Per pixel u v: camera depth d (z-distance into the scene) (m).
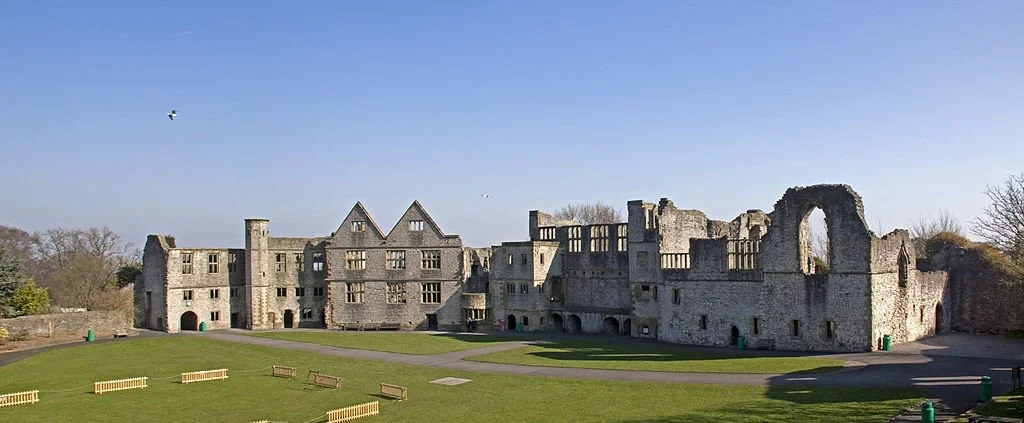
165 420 46.75
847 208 69.31
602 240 99.81
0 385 59.78
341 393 54.91
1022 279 64.69
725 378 55.72
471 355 74.44
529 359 70.38
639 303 90.00
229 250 112.88
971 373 53.56
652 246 89.06
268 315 113.06
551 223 111.00
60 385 59.62
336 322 112.12
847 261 69.25
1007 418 35.53
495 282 105.00
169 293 105.88
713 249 79.81
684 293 82.62
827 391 48.56
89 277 130.38
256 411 49.00
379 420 45.34
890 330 70.31
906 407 42.66
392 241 111.12
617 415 44.78
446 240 109.06
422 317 109.56
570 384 55.94
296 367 68.75
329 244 113.06
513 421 44.31
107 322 97.56
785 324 73.38
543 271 101.69
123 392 56.38
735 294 77.69
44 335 91.25
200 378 61.59
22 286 98.81
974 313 80.50
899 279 73.50
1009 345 69.19
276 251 114.19
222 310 111.50
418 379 60.44
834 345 69.88
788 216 73.56
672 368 61.72
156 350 82.38
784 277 73.62
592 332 97.69
